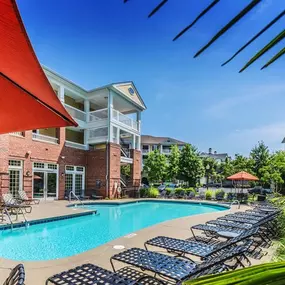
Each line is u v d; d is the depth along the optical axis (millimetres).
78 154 20062
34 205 14320
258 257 5250
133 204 18328
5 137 13930
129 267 4352
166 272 3594
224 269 3271
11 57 1812
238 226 7141
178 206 17875
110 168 19766
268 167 21844
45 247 7617
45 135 18375
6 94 2348
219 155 58844
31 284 4066
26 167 15750
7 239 8422
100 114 21172
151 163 29656
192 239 6859
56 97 2223
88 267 3508
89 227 10789
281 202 8703
